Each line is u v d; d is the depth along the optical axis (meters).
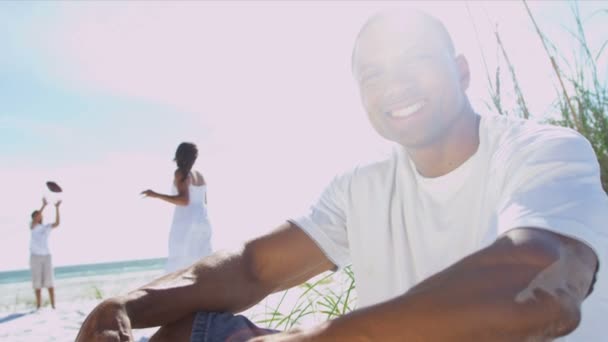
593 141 2.30
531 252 0.77
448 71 1.21
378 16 1.25
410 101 1.21
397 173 1.39
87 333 1.11
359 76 1.29
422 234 1.30
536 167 0.97
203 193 6.00
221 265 1.34
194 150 5.88
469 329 0.71
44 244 9.44
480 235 1.18
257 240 1.44
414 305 0.74
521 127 1.17
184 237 5.77
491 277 0.75
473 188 1.22
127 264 48.31
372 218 1.40
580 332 1.01
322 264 1.50
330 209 1.52
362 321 0.76
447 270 0.79
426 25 1.22
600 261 0.86
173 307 1.24
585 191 0.91
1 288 24.28
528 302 0.72
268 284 1.42
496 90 2.53
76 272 39.09
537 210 0.86
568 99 2.32
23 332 6.62
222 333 1.16
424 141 1.23
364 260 1.42
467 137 1.27
